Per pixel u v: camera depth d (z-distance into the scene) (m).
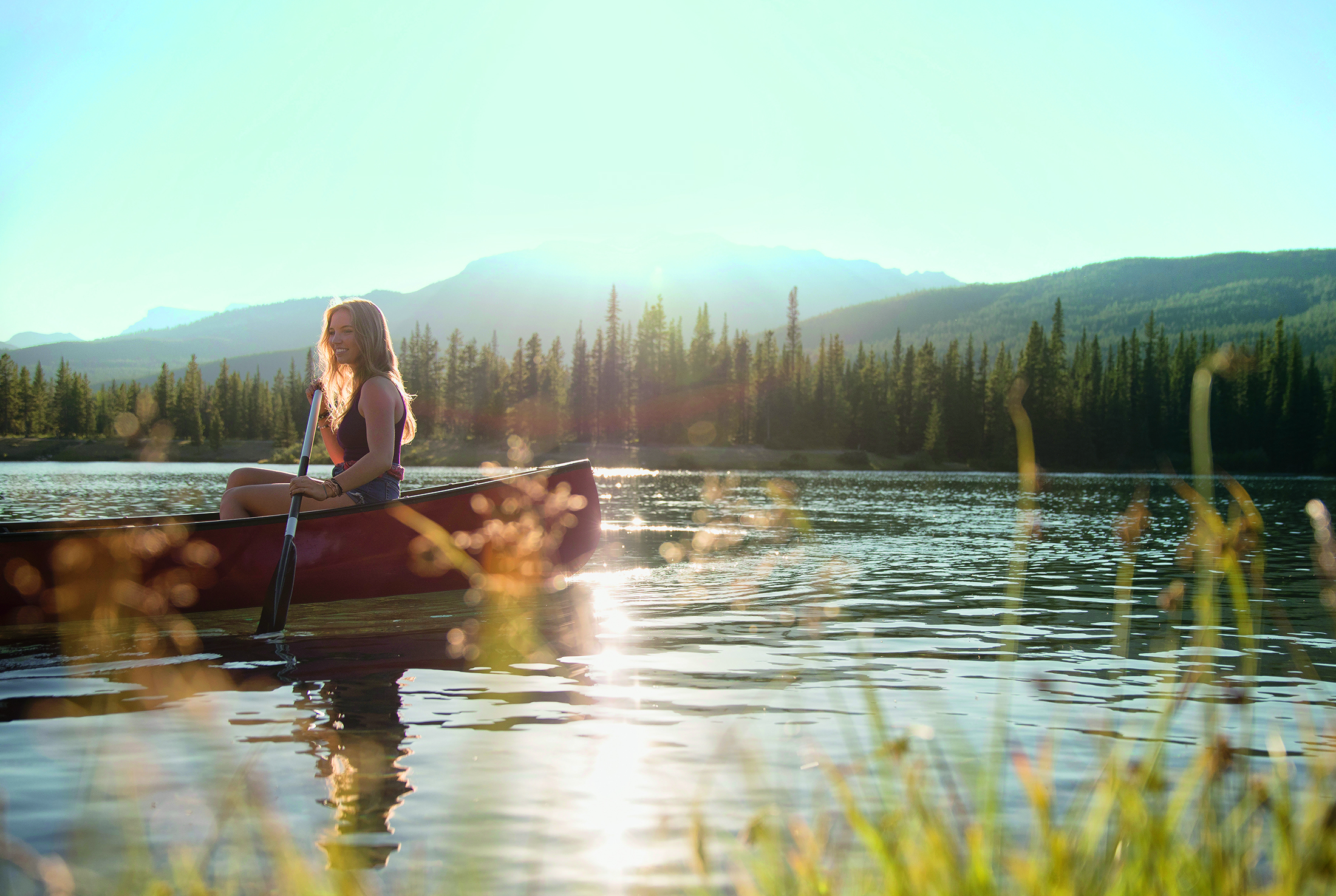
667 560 7.81
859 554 8.65
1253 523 1.48
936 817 1.53
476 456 74.50
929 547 9.41
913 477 49.88
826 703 3.25
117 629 4.68
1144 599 5.93
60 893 1.70
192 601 4.91
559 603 5.59
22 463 71.31
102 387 110.44
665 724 2.96
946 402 76.06
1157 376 71.69
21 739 2.73
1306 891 1.46
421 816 2.16
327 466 52.41
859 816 1.53
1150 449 69.88
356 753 2.63
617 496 19.67
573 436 83.12
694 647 4.28
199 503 15.67
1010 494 27.14
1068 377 72.62
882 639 4.51
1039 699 3.31
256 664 3.86
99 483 28.08
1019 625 4.96
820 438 78.75
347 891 1.63
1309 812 1.40
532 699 3.30
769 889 1.64
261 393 102.56
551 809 2.21
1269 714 3.11
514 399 86.62
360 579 5.37
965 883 1.36
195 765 2.50
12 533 4.45
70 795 2.26
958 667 3.89
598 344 84.38
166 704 3.18
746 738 2.80
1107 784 1.54
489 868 1.88
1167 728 2.92
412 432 5.70
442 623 4.84
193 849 1.94
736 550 8.66
